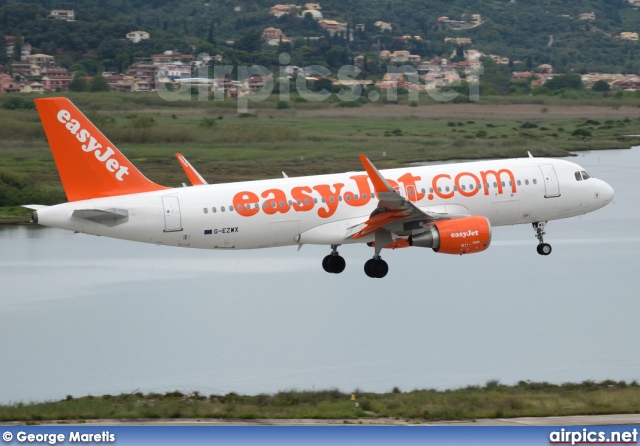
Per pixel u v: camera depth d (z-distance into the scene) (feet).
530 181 467.52
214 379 372.79
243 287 522.47
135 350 407.03
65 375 377.91
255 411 293.02
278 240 438.81
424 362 391.65
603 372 378.32
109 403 311.68
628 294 501.97
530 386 339.57
